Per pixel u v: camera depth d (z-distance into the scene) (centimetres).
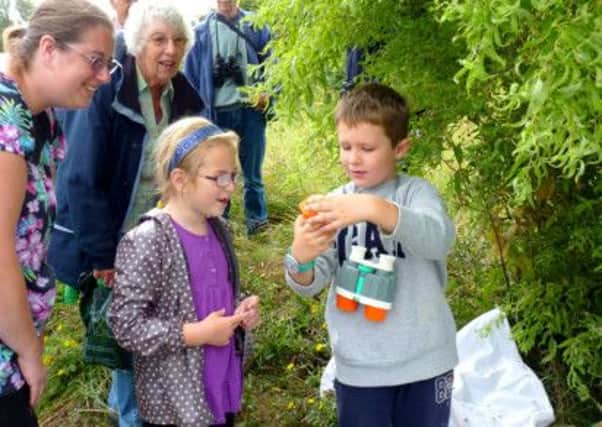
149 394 190
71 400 304
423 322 172
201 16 426
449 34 199
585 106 112
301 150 271
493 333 270
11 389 150
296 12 180
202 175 186
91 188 221
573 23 108
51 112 162
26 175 142
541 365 276
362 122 166
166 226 189
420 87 206
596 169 233
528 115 116
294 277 174
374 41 211
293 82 194
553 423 253
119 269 187
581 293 246
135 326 182
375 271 167
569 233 245
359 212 154
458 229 333
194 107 250
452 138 238
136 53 225
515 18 110
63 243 232
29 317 148
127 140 224
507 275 275
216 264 197
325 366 314
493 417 242
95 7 155
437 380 177
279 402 293
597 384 261
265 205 484
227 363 198
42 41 147
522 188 129
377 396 177
